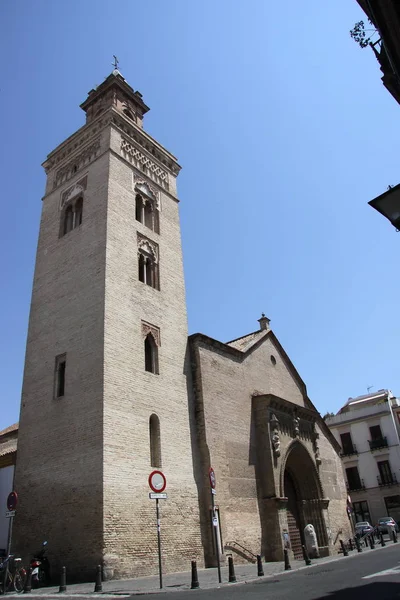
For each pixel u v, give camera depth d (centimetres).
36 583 2000
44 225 3406
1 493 3067
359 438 6738
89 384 2439
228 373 3334
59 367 2709
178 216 3691
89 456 2258
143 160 3550
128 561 2109
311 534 3062
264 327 4144
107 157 3175
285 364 4262
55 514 2280
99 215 2966
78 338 2645
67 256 3033
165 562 2295
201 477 2781
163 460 2558
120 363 2531
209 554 2586
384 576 1507
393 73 960
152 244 3256
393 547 3112
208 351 3212
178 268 3412
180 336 3117
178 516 2489
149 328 2873
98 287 2686
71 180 3403
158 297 3066
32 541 2327
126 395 2481
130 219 3122
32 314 3050
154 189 3541
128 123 3491
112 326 2586
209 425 2936
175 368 2947
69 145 3591
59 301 2909
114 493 2173
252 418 3403
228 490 2880
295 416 3750
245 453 3162
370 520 6334
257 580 1803
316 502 3728
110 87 3797
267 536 3041
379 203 903
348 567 1981
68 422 2447
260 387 3669
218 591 1505
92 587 1806
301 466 3775
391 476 6381
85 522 2133
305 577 1733
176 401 2833
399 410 6681
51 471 2405
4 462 3170
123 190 3167
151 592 1570
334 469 4381
